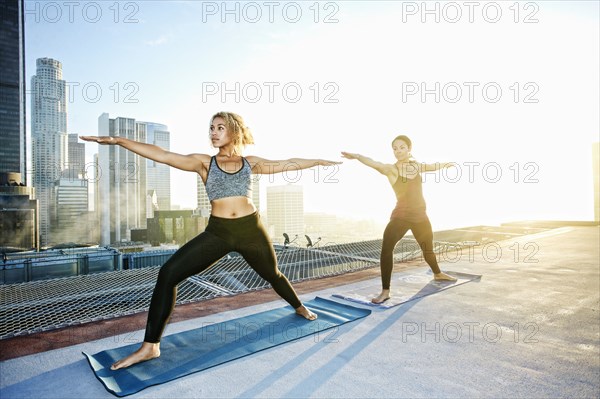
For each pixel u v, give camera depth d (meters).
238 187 2.56
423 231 4.30
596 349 2.49
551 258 6.50
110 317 3.21
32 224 90.81
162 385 1.99
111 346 2.57
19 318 3.13
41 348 2.53
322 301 3.77
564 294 4.00
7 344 2.60
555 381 2.03
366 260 6.49
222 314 3.31
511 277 4.92
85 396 1.89
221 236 2.50
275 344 2.54
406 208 3.90
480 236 10.90
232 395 1.88
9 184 113.75
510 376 2.09
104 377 2.05
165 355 2.36
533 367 2.21
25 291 3.98
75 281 4.56
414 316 3.23
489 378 2.07
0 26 138.75
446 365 2.23
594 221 13.51
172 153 2.52
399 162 4.03
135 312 3.36
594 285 4.43
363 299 3.80
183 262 2.35
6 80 140.12
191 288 4.36
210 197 2.56
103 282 4.52
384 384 1.99
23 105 143.88
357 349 2.48
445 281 4.64
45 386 1.98
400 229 3.81
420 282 4.60
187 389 1.95
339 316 3.21
